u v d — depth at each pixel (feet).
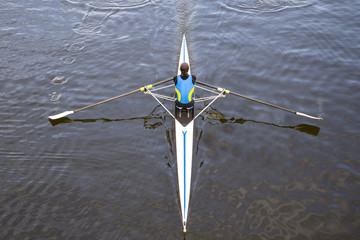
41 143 35.96
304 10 60.08
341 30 54.13
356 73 44.98
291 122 38.37
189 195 30.07
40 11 58.65
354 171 31.96
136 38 53.42
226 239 26.53
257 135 36.70
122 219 28.32
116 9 60.23
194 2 62.80
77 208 29.30
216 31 55.31
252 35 54.08
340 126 37.17
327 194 30.01
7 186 31.24
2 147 35.24
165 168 33.17
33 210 29.07
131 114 40.24
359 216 28.02
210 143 35.70
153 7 61.05
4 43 50.75
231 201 29.68
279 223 27.68
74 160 34.17
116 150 35.27
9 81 44.11
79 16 57.98
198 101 41.60
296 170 32.48
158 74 46.44
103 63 48.19
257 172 32.42
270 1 62.69
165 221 28.12
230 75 45.98
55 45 51.11
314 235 26.66
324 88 42.86
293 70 46.32
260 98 42.01
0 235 26.94
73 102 41.63
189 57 49.62
